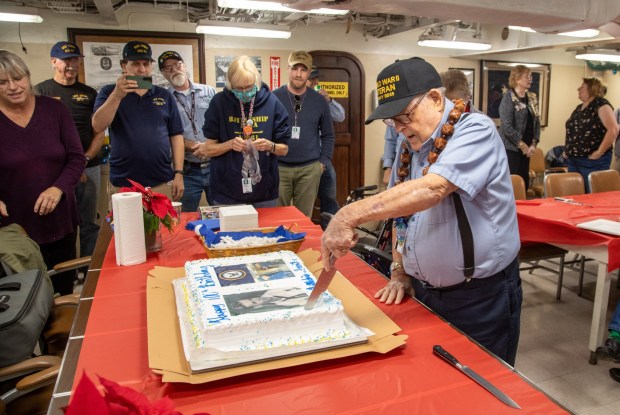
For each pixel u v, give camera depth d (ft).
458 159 3.43
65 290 8.19
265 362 3.00
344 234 3.27
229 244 5.27
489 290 4.14
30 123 7.38
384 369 3.04
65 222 7.88
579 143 15.81
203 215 7.17
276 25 13.19
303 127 11.73
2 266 5.70
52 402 2.69
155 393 2.79
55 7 12.85
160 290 4.12
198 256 5.47
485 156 3.59
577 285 11.85
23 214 7.47
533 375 7.96
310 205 12.29
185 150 11.92
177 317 3.61
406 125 3.90
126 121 9.41
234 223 6.16
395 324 3.53
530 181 19.31
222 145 8.36
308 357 3.06
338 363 3.11
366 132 17.80
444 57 18.67
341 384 2.88
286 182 11.87
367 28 16.94
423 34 15.74
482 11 8.99
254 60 15.80
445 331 3.57
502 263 4.06
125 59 9.41
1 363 4.18
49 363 4.08
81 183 11.02
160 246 5.68
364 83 17.38
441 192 3.35
